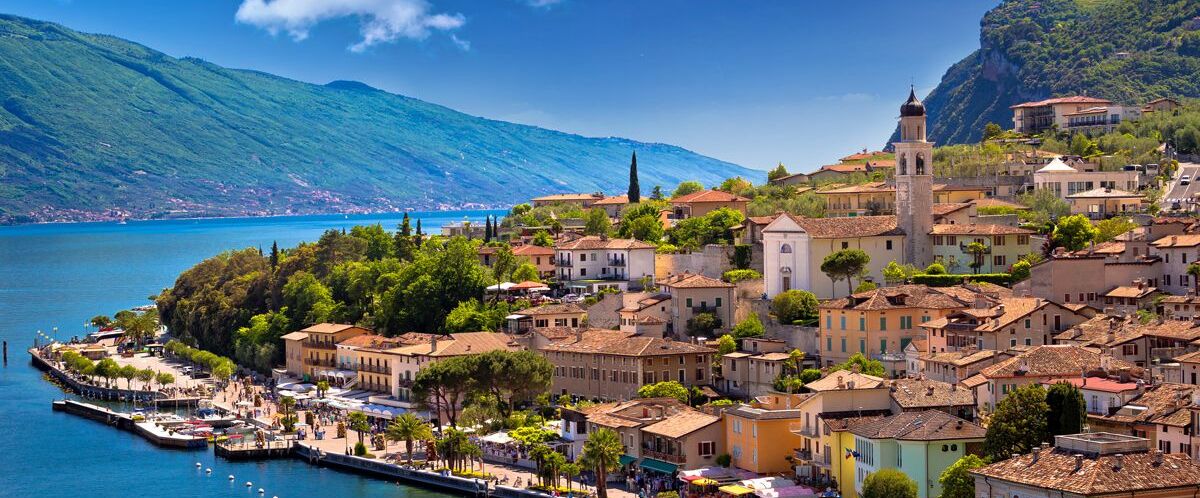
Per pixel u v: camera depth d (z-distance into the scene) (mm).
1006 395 193750
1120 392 196750
